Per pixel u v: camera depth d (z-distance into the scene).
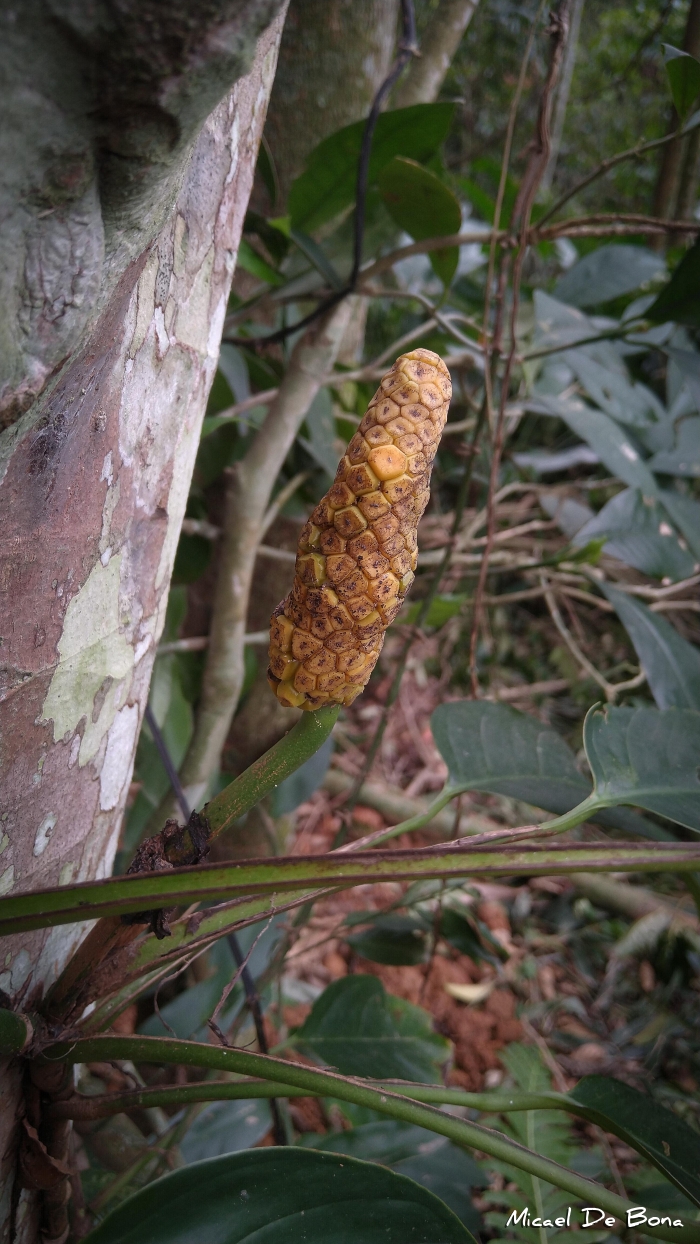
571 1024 0.84
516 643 1.33
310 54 0.70
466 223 0.99
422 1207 0.28
